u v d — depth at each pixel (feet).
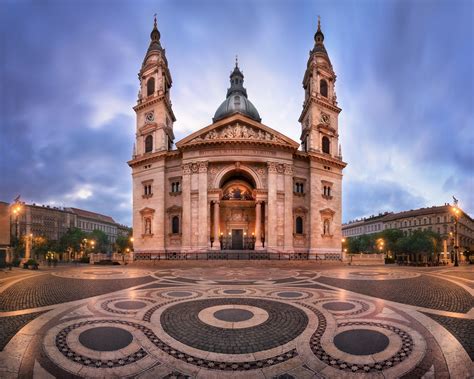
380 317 38.73
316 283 71.56
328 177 185.37
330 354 26.91
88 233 421.18
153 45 199.82
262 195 164.76
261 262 136.56
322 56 197.77
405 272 104.17
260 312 41.19
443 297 52.47
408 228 377.71
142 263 146.61
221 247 178.09
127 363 25.08
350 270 112.88
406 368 24.29
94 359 25.79
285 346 28.76
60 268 129.18
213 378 22.67
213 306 44.91
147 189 184.65
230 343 29.50
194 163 165.78
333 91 198.08
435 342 29.73
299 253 169.58
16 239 245.45
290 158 169.58
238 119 170.91
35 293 56.65
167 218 175.11
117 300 49.39
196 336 31.45
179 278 82.38
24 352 27.20
